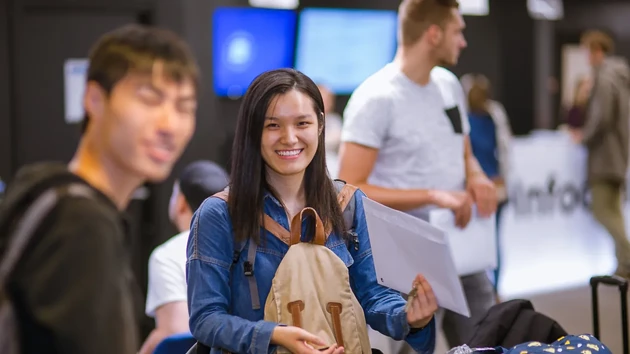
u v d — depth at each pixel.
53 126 6.04
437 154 3.26
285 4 8.39
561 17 12.01
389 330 2.21
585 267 7.43
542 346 2.34
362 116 3.21
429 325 2.25
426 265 2.13
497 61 10.50
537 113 10.58
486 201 3.28
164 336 3.00
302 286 2.10
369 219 2.21
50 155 6.04
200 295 2.10
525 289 6.66
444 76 3.40
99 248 1.35
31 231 1.36
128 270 1.43
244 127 2.16
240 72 7.79
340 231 2.24
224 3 8.09
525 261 7.19
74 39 6.04
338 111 8.63
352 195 2.32
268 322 2.05
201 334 2.08
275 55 7.92
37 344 1.36
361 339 2.13
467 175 3.45
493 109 6.13
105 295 1.34
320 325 2.10
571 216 7.49
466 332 3.30
